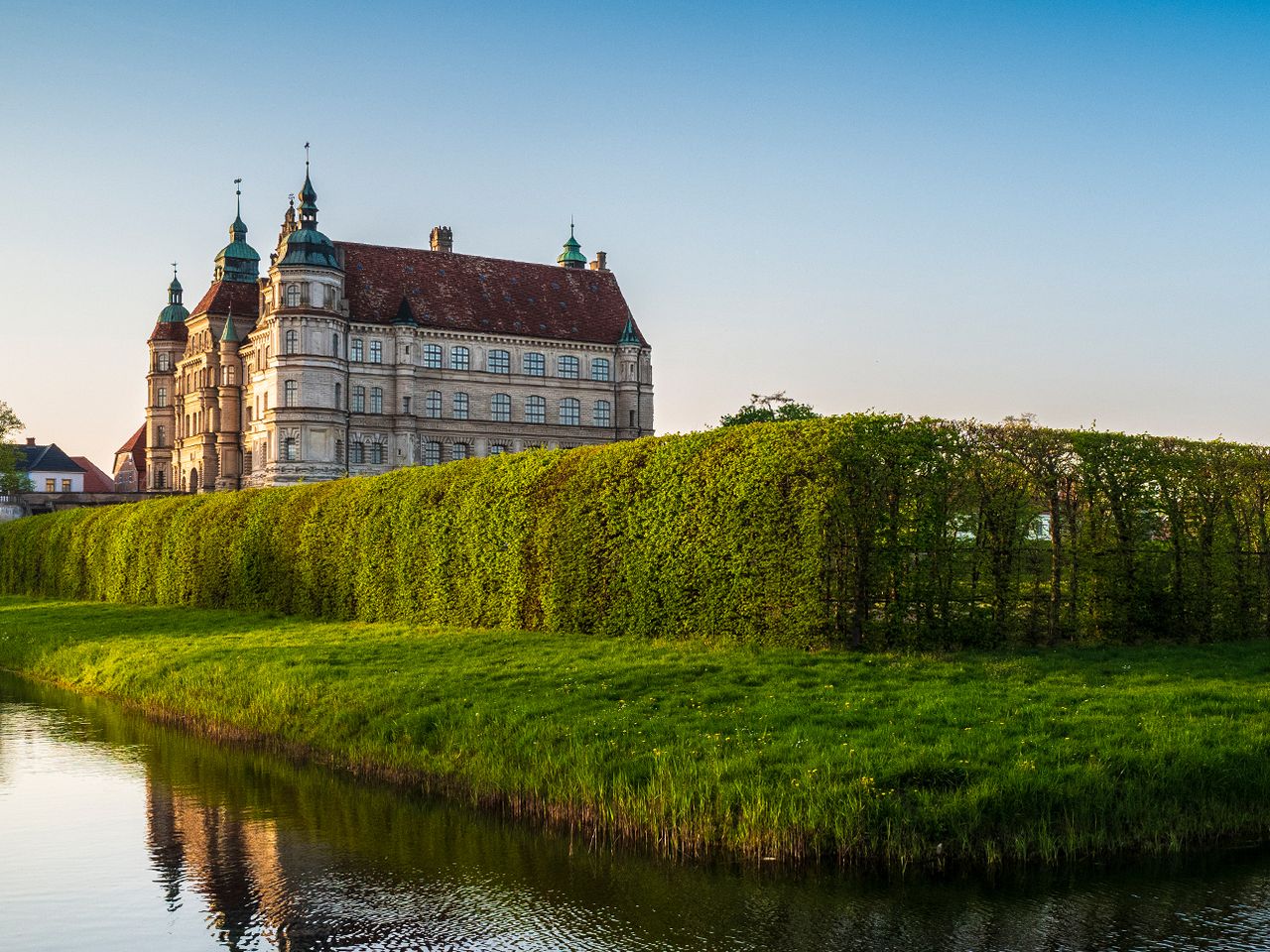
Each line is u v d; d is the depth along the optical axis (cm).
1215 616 2862
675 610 2714
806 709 1844
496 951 1270
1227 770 1600
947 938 1263
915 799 1487
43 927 1378
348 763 2078
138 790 2009
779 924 1308
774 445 2553
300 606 4044
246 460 12012
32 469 18212
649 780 1619
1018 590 2606
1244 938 1255
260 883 1510
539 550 3084
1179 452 2880
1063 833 1494
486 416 12231
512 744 1855
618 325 13125
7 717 2752
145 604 5094
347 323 11419
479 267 12756
